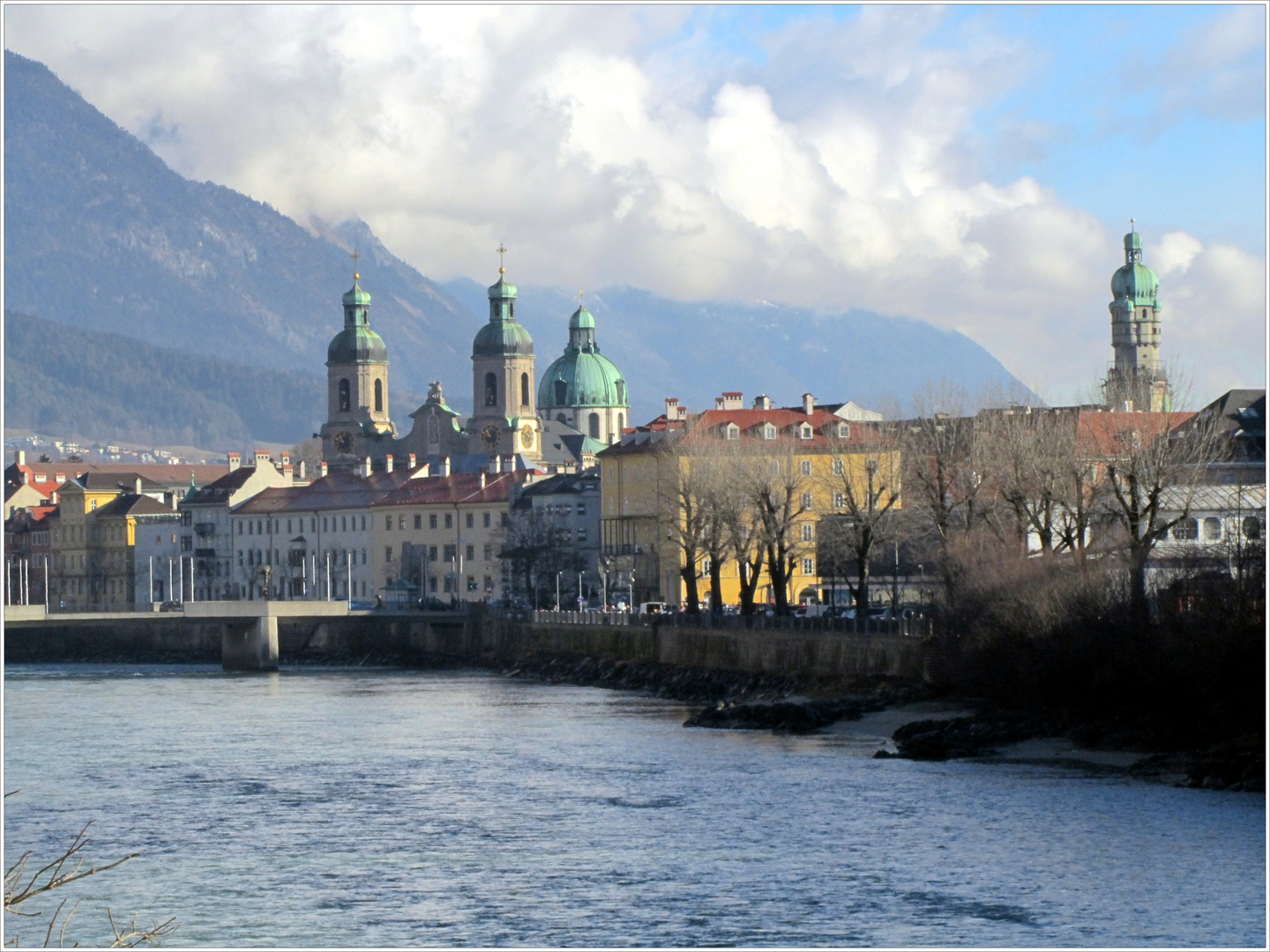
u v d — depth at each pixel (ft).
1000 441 475.72
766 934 234.99
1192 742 360.89
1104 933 231.91
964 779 342.85
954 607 444.96
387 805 335.67
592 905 251.80
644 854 282.97
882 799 324.19
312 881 271.28
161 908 256.52
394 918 248.52
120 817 326.65
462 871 275.18
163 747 433.48
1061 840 282.56
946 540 479.00
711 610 647.97
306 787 359.87
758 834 295.28
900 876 262.67
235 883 270.46
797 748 400.67
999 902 247.50
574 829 305.53
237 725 486.79
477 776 371.15
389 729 469.98
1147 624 381.40
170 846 298.35
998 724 393.29
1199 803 310.65
